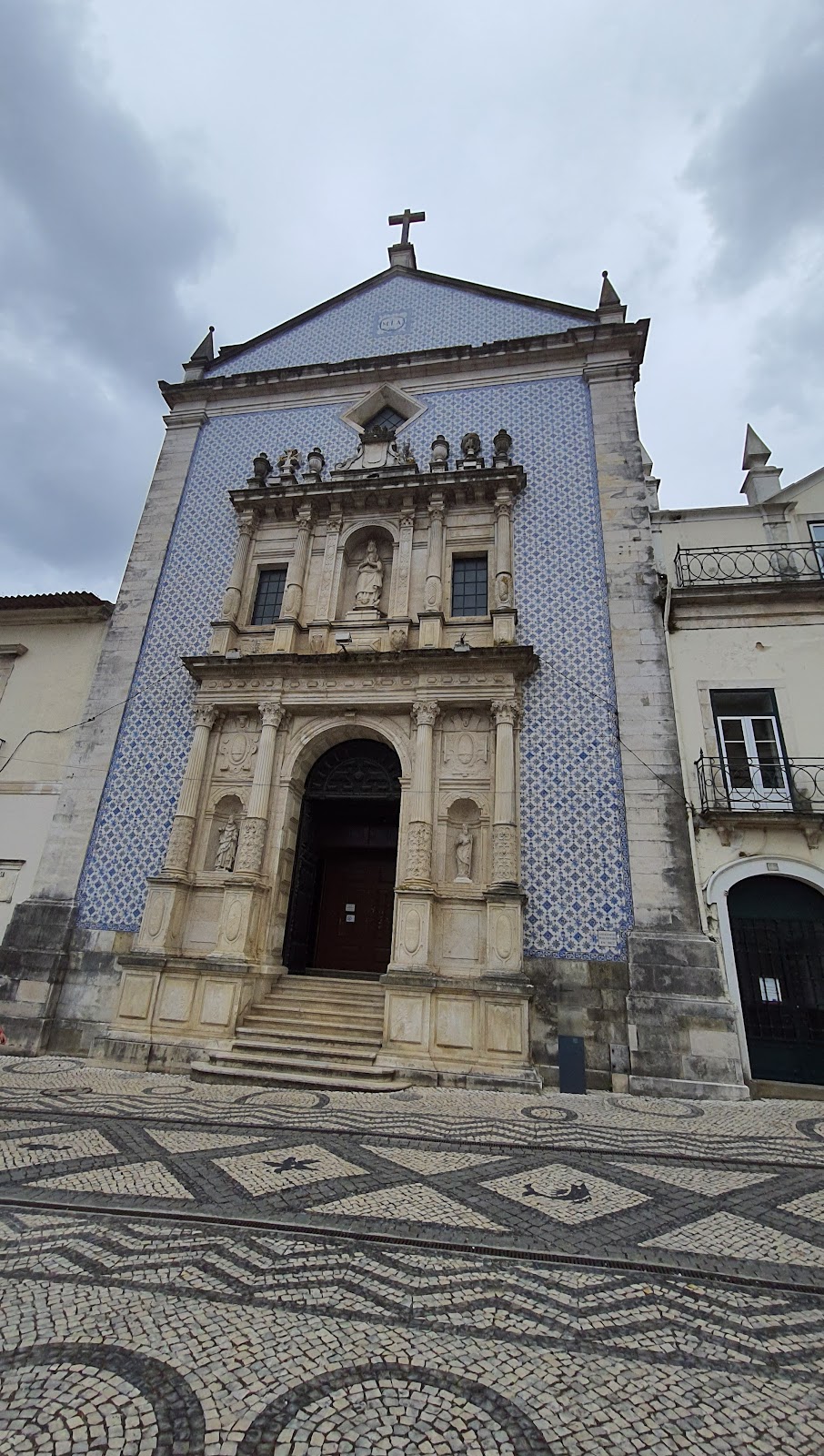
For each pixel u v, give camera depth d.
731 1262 3.88
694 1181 5.43
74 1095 7.96
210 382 16.97
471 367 15.52
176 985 10.98
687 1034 9.51
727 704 11.69
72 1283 3.39
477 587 13.62
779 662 11.68
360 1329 3.06
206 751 12.84
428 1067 9.59
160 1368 2.68
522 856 11.04
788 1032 9.91
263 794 12.12
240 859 11.77
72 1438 2.25
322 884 14.56
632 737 11.38
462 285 16.91
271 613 14.38
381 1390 2.60
